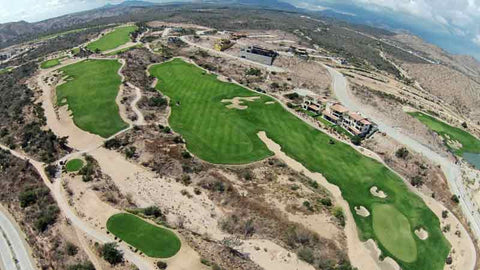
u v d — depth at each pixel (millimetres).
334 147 103062
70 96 118375
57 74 141750
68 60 163625
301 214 75125
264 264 62344
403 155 104812
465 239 79500
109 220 67188
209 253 61281
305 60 183750
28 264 64688
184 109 115500
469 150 138625
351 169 94125
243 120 111062
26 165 87375
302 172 90375
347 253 69062
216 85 137125
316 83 156875
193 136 99750
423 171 101688
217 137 100438
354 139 107062
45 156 89812
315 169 92000
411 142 114750
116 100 114375
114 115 106312
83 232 64625
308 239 68875
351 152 101875
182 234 64562
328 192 84812
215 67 159375
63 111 110438
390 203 84438
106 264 57938
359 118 112562
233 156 92562
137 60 155125
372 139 110875
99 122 102938
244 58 177000
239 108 119000
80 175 81438
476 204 94188
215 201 76375
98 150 91750
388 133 117250
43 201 74562
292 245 67250
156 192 78000
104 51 175750
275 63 173000
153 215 69625
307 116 119500
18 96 126750
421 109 166875
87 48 182125
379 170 95438
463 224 84750
